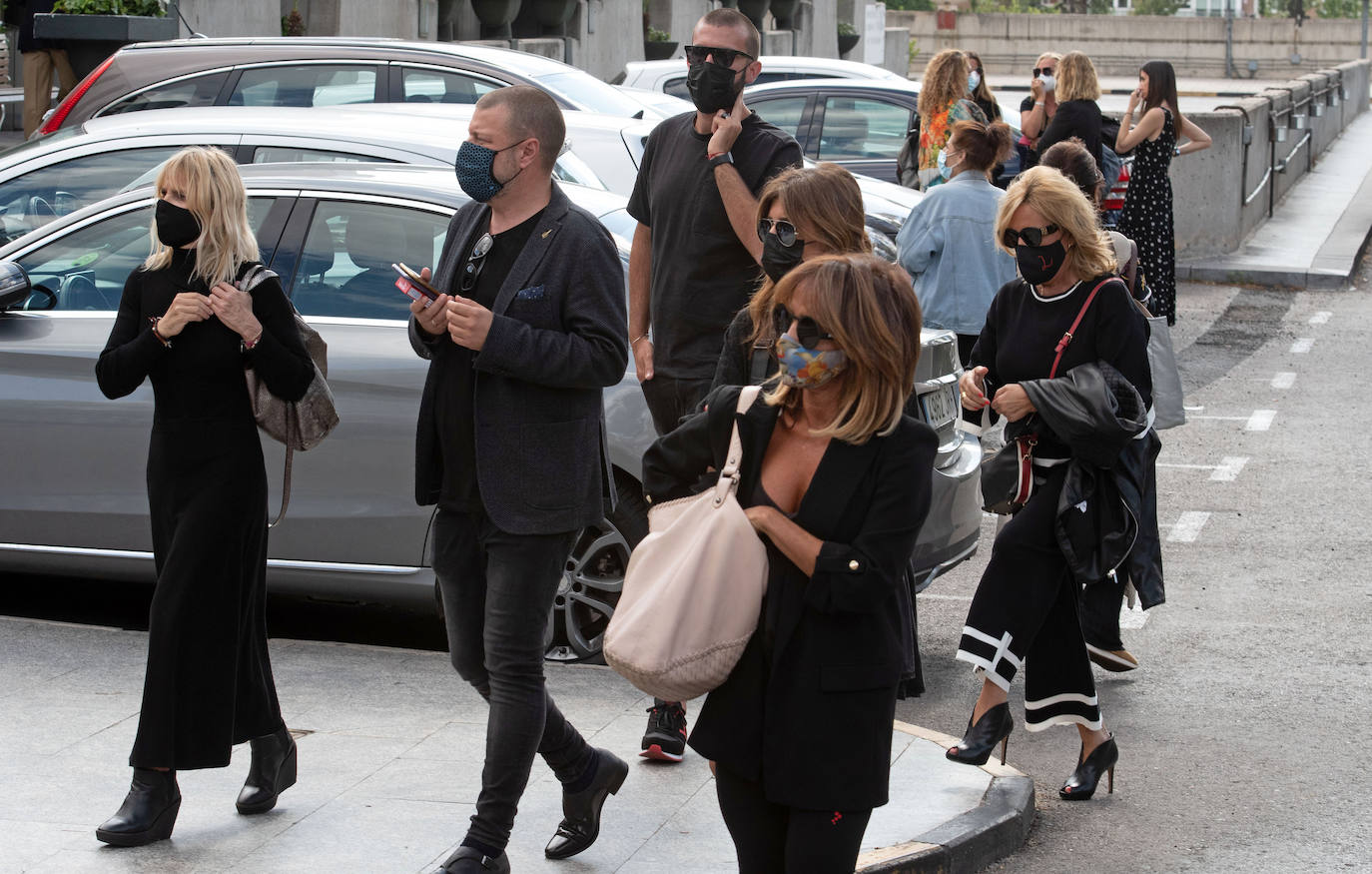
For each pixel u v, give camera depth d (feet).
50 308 26.16
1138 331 21.15
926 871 18.08
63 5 59.21
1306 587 30.40
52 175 31.17
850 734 13.69
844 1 152.87
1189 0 369.09
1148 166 52.85
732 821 14.29
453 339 16.79
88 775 19.84
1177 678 25.79
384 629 28.04
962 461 26.40
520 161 17.25
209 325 17.67
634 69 63.77
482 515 17.46
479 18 97.76
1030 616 20.79
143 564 25.80
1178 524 34.73
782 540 13.50
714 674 13.55
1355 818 20.49
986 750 20.92
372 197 25.52
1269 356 54.19
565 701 22.95
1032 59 256.73
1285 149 91.81
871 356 13.21
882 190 45.80
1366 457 40.63
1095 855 19.49
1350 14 362.53
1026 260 21.04
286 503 18.65
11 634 25.30
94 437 25.53
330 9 80.43
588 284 17.30
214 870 17.30
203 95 44.32
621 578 24.91
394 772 20.18
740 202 19.93
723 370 16.29
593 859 17.94
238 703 18.34
